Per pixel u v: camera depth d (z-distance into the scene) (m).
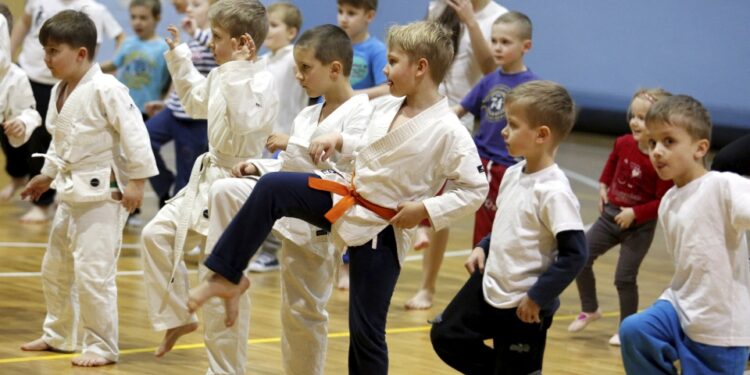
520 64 6.36
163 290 4.55
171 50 4.84
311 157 3.99
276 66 7.16
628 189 5.97
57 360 4.88
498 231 4.08
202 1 8.34
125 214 4.97
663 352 3.92
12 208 9.39
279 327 5.79
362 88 6.90
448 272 7.80
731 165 5.26
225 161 4.55
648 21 14.73
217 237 4.13
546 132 3.98
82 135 4.76
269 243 7.60
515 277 3.98
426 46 3.82
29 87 5.58
